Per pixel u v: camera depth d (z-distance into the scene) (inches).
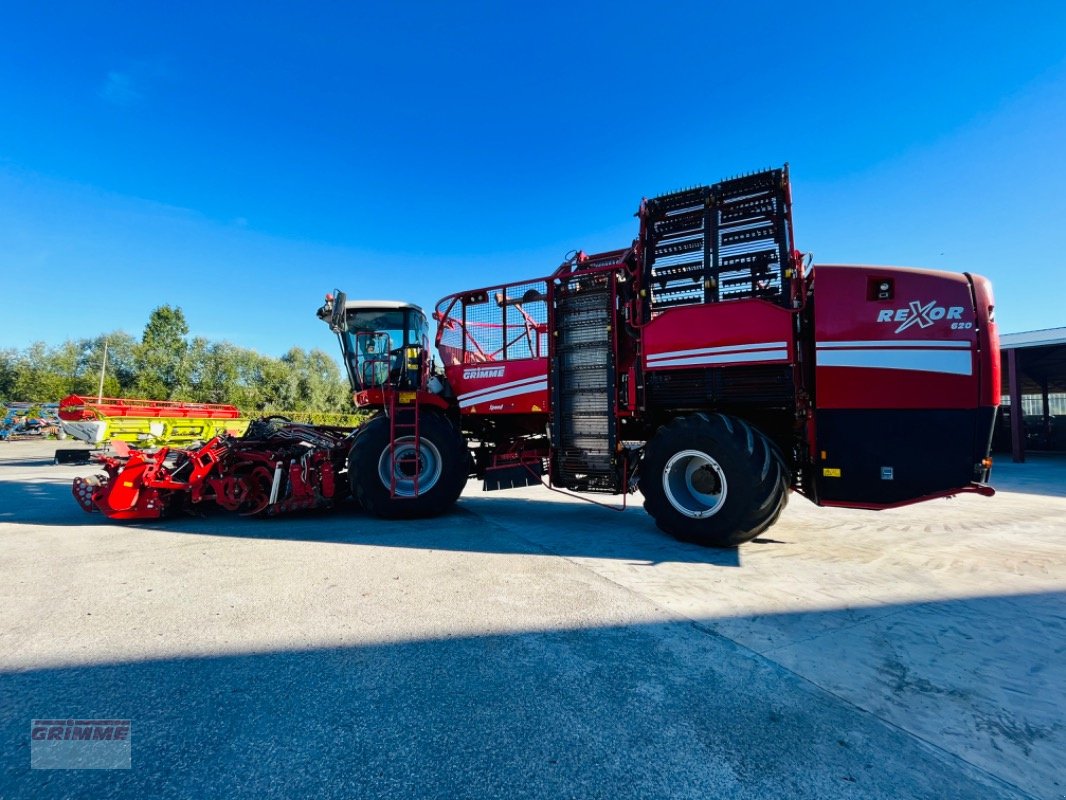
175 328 2185.0
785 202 168.9
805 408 166.1
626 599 119.4
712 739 67.7
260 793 57.8
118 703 76.7
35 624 105.9
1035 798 57.0
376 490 216.5
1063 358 628.4
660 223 188.5
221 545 171.9
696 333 176.6
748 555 158.7
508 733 68.9
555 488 213.3
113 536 188.2
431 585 129.1
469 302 236.1
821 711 74.5
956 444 149.1
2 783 59.7
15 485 361.4
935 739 68.0
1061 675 85.1
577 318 205.8
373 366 258.4
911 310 153.8
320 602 117.5
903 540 180.4
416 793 57.7
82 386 1894.7
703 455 166.7
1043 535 189.8
